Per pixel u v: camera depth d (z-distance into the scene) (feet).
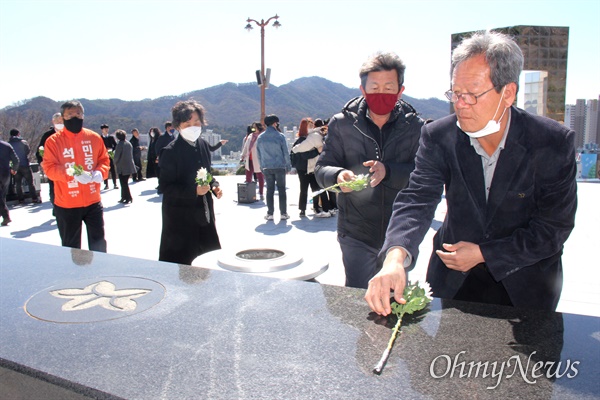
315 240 20.84
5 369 4.27
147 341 4.52
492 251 5.42
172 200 11.92
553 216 5.45
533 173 5.57
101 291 5.96
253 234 22.30
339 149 9.20
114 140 43.11
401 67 8.43
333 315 5.06
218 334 4.64
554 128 5.49
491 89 5.13
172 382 3.77
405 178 8.42
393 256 5.49
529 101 51.52
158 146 41.01
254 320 4.96
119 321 5.01
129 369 4.00
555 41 48.83
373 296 4.94
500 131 5.64
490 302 6.57
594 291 13.73
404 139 8.89
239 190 32.71
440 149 6.20
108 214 28.32
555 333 4.49
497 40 5.14
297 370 3.91
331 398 3.50
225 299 5.60
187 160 11.90
